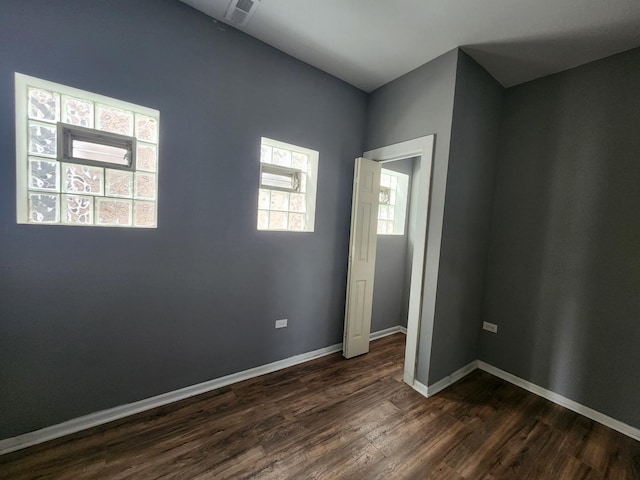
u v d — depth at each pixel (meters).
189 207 1.91
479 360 2.73
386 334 3.46
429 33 1.92
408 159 3.49
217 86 1.95
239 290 2.20
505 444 1.71
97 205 1.70
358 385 2.27
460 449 1.65
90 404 1.66
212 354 2.11
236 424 1.75
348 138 2.75
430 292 2.18
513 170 2.52
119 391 1.75
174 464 1.44
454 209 2.20
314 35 2.04
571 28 1.77
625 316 1.91
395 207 3.56
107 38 1.56
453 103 2.06
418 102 2.32
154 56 1.70
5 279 1.40
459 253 2.33
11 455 1.44
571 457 1.63
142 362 1.82
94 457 1.46
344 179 2.77
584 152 2.11
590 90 2.09
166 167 1.80
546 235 2.30
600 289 2.03
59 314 1.54
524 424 1.91
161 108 1.75
